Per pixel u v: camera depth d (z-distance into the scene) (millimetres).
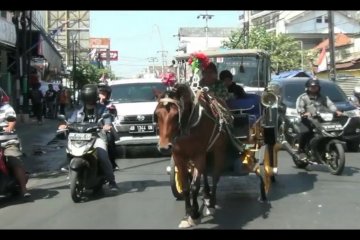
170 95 6527
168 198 8836
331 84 15945
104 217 7582
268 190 9070
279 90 14664
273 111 9133
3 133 8922
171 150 6418
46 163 13719
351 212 7719
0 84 27391
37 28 31250
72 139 8578
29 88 28609
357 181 10180
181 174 6898
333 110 10945
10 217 7742
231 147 7938
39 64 36812
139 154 14945
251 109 8688
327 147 10867
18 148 9062
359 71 39188
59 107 31234
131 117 13844
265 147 9070
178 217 7508
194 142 6734
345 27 73312
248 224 7078
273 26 82688
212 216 7535
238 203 8367
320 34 72250
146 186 9984
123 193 9328
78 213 7879
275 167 9992
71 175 8516
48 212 8000
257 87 16812
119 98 15305
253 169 8234
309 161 11234
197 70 7902
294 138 11930
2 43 24203
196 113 6707
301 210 7867
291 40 58281
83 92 8828
